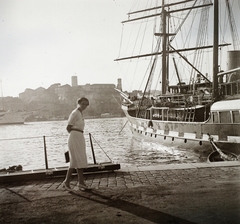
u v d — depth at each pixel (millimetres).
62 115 198000
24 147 40469
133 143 36188
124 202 4664
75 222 3854
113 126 94938
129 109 42062
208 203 4379
